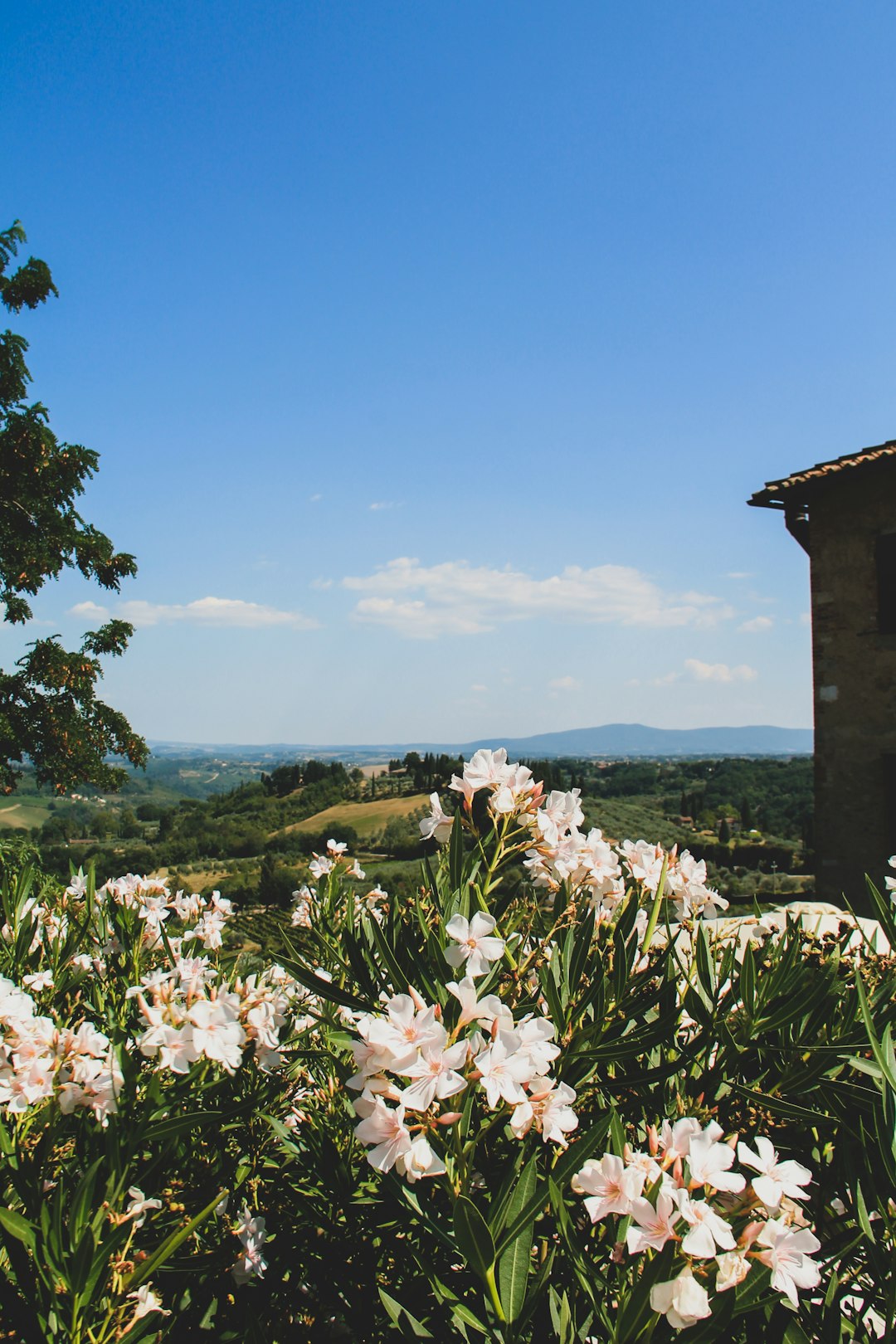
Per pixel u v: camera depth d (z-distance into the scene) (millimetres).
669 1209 993
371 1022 1155
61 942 2453
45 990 2150
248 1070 1935
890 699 11055
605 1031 1519
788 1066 1554
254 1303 1626
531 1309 1022
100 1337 1206
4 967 2230
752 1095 1458
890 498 11211
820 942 2146
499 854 1741
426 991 1385
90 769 16031
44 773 16266
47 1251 1167
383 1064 1147
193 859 53500
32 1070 1457
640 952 1733
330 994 1528
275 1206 1891
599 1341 1171
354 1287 1517
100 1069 1499
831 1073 1603
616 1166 1071
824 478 11430
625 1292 1035
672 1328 968
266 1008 1831
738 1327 1266
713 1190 1057
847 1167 1366
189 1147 1706
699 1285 941
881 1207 1293
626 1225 1051
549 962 1595
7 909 2373
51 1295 1176
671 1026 1400
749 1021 1605
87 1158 1452
